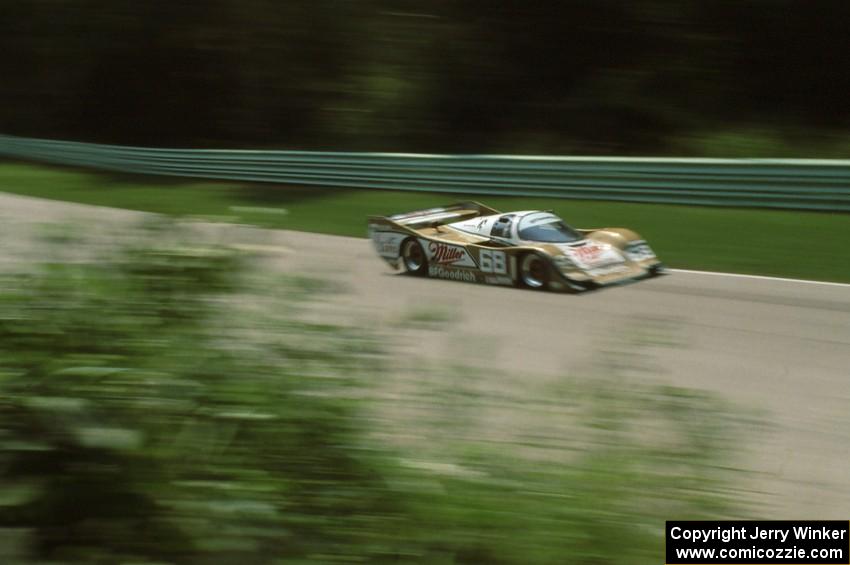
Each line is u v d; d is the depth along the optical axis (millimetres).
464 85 42656
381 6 44500
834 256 18844
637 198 25438
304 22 45375
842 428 9672
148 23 48312
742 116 37781
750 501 6934
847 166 21984
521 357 12672
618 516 5539
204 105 48625
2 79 53219
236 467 5266
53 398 5121
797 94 37688
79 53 50719
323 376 6105
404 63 43906
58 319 5863
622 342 8656
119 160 38375
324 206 28797
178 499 5020
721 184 23969
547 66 41812
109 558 4949
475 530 5230
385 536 5125
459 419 6758
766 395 10867
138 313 6043
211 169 35062
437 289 17375
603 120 39188
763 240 20547
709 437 6715
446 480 5746
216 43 47062
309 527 5109
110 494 5109
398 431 6438
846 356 12445
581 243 17516
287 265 19672
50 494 5062
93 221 7629
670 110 38531
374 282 18156
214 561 4926
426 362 7750
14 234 7898
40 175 38594
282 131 46562
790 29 37875
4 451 5039
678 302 15812
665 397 7285
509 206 26562
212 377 5668
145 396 5328
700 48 39094
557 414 6977
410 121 43125
